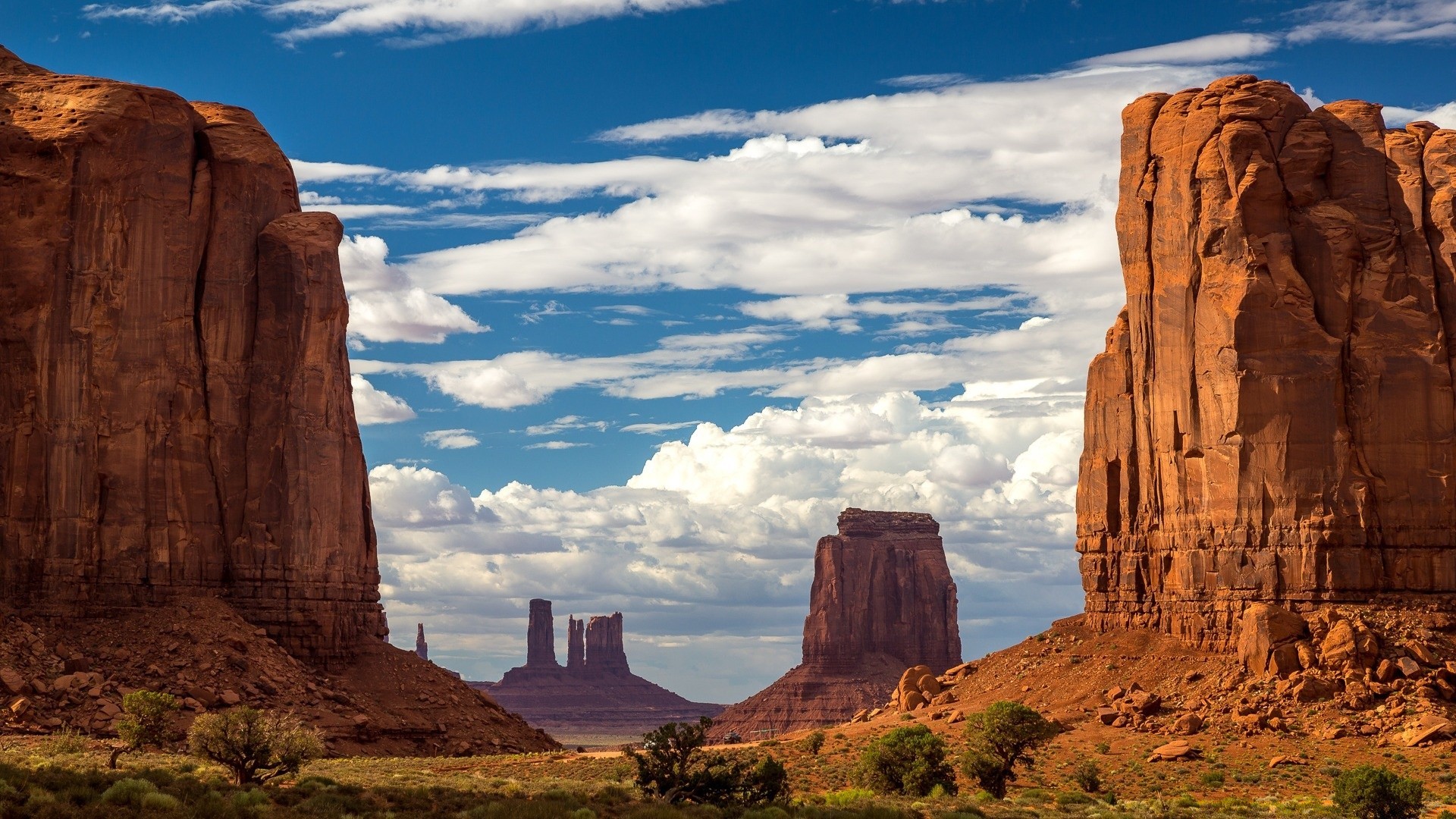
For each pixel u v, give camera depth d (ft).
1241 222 345.10
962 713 352.90
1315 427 337.11
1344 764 286.66
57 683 325.83
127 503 358.84
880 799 267.80
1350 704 306.55
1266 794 275.59
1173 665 343.05
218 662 344.90
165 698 292.40
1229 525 342.23
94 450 357.20
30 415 354.13
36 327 354.95
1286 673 320.91
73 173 359.05
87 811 194.39
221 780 234.99
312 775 249.14
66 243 358.02
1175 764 296.71
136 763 256.11
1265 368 340.39
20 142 360.28
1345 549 332.19
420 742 360.69
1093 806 259.19
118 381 360.69
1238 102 351.67
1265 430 339.36
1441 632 322.55
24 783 205.67
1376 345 340.39
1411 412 337.31
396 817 210.59
